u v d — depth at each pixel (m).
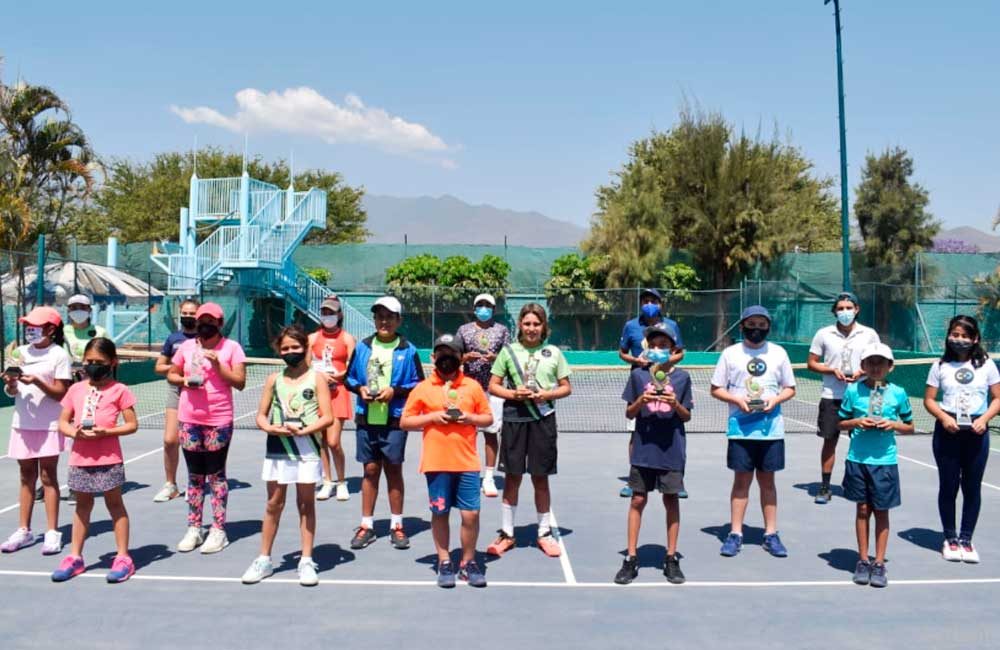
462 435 5.77
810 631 4.97
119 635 4.82
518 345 6.55
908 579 5.95
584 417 15.37
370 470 6.64
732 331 30.14
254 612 5.20
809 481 9.36
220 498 6.56
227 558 6.31
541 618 5.14
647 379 5.96
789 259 33.25
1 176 23.64
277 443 5.75
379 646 4.69
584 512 7.88
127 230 44.94
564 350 31.61
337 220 50.56
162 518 7.44
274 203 28.64
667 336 5.80
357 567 6.12
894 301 23.34
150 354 17.64
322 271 32.22
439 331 31.23
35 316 6.39
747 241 32.62
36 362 6.36
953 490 6.47
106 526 7.20
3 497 8.23
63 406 5.82
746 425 6.52
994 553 6.60
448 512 5.80
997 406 6.29
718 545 6.78
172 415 8.00
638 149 41.66
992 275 23.88
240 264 26.97
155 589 5.61
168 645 4.69
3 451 10.86
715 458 10.75
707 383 21.41
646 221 31.48
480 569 6.02
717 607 5.36
